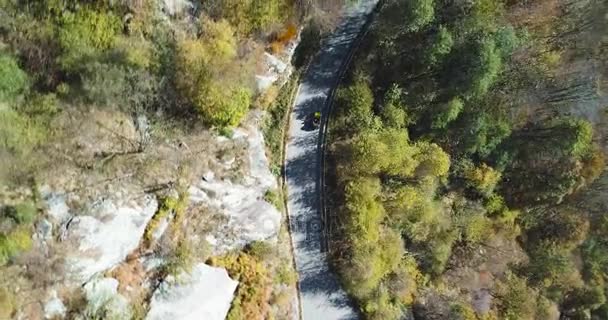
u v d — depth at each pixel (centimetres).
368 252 3391
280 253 3250
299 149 3416
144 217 2564
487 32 3512
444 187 3934
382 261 3466
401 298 3675
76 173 2397
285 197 3369
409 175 3500
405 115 3559
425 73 3566
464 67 3509
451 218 3938
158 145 2636
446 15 3484
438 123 3622
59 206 2327
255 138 3033
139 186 2564
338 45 3541
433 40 3431
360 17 3597
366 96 3453
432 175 3581
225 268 2902
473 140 3794
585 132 3941
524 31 3688
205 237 2805
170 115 2655
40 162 2314
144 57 2441
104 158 2473
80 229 2358
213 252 2858
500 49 3531
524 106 3925
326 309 3434
